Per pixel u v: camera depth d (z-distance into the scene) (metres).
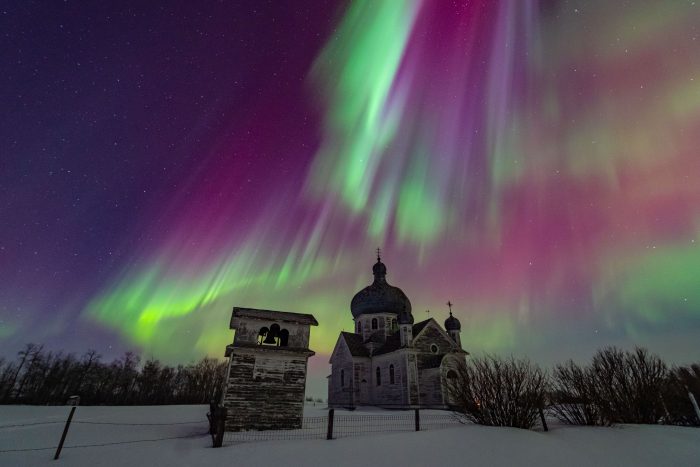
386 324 44.38
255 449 11.20
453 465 9.34
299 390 18.89
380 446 11.03
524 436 12.10
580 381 16.80
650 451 11.30
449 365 34.06
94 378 68.12
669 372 19.47
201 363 82.88
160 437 15.66
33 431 17.56
